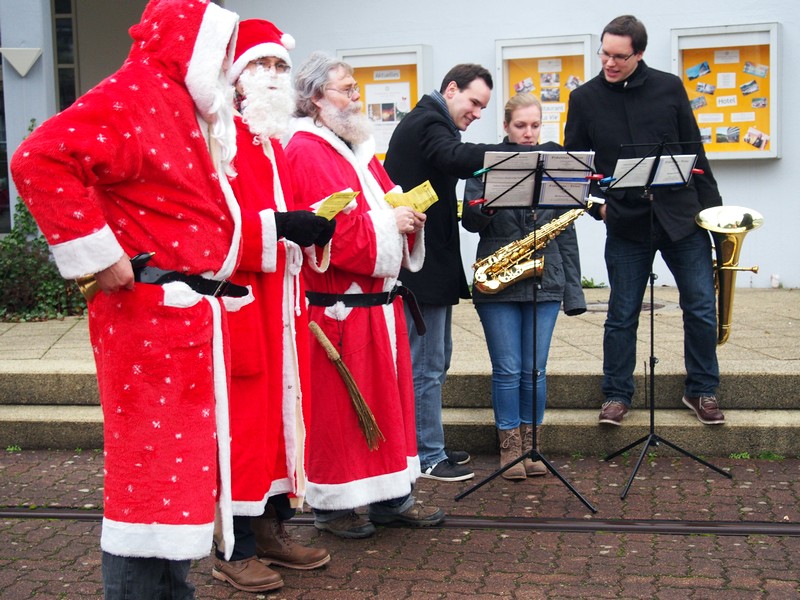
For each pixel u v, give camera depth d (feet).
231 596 12.62
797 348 20.57
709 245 17.62
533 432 16.01
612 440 17.90
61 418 19.20
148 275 9.80
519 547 14.03
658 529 14.46
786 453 17.65
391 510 14.85
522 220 16.58
